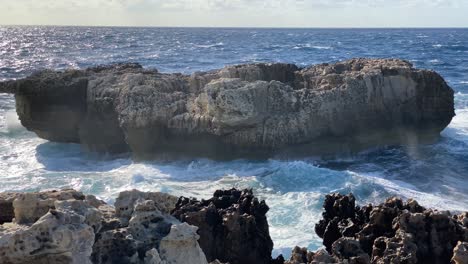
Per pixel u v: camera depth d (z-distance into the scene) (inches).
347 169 982.4
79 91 1101.1
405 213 441.7
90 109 1081.4
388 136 1127.6
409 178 933.8
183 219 442.0
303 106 1023.6
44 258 264.8
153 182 858.1
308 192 788.0
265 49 4269.2
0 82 1117.7
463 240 427.8
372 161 1037.8
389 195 800.9
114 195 780.6
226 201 504.4
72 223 276.7
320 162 1022.4
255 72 1135.6
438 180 919.7
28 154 1056.2
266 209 508.7
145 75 1122.7
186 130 995.9
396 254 405.7
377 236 453.1
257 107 993.5
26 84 1096.8
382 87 1117.7
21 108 1131.3
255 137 988.6
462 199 815.1
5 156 1034.7
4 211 347.9
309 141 1021.8
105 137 1066.1
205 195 792.3
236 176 903.1
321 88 1081.4
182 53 3725.4
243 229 460.4
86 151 1087.0
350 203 512.1
